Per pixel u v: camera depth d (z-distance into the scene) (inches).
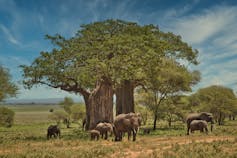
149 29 1421.0
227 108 2052.2
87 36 1283.2
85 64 1186.0
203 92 2132.1
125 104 1611.7
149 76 1473.9
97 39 1309.1
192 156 512.1
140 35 1346.0
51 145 776.9
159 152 565.0
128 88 1615.4
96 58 1097.4
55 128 1072.8
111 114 1321.4
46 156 558.3
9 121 2111.2
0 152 653.9
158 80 1536.7
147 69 1288.1
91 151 592.7
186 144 669.3
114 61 1109.7
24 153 606.2
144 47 1194.6
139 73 1215.6
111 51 1162.0
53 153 592.4
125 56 1120.2
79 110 2410.2
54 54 1165.7
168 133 1145.4
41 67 1152.8
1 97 1384.1
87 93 1369.3
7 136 1226.0
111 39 1176.8
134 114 814.5
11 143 863.1
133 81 1569.9
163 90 1611.7
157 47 1310.3
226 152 536.7
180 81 1578.5
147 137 938.7
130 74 1168.8
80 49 1165.7
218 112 2122.3
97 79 1180.5
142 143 725.3
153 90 1600.6
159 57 1344.7
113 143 764.0
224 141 687.1
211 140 760.3
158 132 1238.3
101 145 708.0
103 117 1295.5
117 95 1653.5
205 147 601.6
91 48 1163.3
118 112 1643.7
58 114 2404.0
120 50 1147.9
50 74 1176.8
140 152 581.0
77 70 1138.0
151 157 516.7
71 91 1391.5
